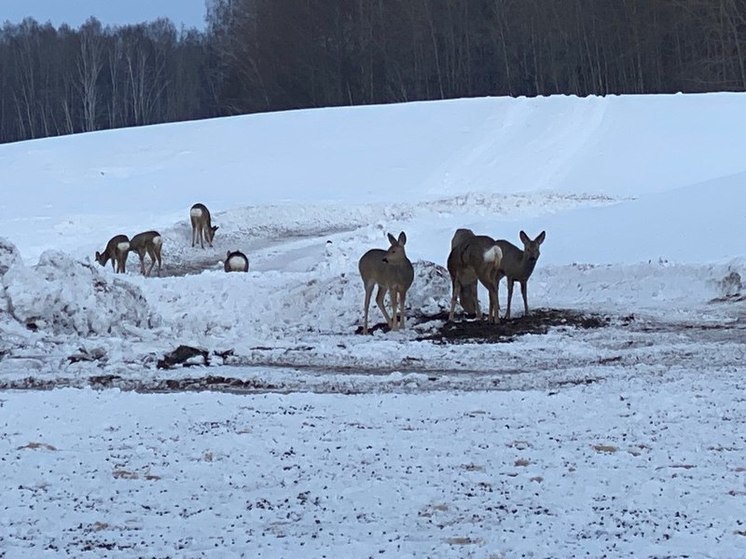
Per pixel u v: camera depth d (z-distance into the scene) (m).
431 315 21.78
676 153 51.72
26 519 7.13
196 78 124.75
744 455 8.71
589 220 31.64
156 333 19.64
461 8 99.12
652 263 24.78
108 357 16.56
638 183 47.75
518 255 20.80
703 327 19.92
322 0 103.19
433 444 9.27
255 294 23.67
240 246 41.31
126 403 11.72
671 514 7.11
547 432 9.77
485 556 6.28
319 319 22.11
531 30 94.81
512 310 22.45
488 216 41.44
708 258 26.05
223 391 13.44
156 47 122.00
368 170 52.34
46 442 9.46
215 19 126.00
